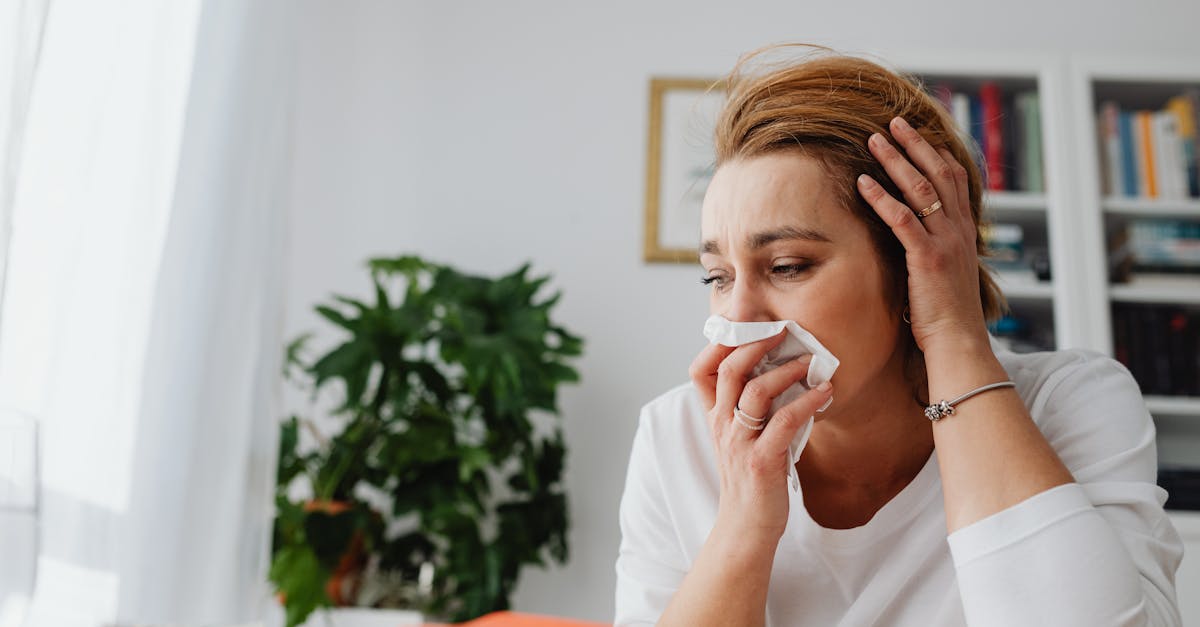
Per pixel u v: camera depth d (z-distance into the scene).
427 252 2.55
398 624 1.94
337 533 1.87
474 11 2.67
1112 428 0.73
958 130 0.85
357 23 2.67
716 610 0.75
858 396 0.77
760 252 0.73
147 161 1.51
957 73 2.46
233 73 1.70
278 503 1.89
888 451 0.81
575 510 2.38
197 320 1.60
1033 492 0.65
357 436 2.06
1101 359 0.82
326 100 2.62
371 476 2.09
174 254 1.59
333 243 2.55
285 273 1.82
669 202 2.52
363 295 2.53
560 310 2.49
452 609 2.02
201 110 1.65
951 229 0.74
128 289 1.46
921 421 0.80
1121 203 2.37
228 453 1.63
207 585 1.57
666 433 0.93
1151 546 0.67
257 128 1.75
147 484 1.50
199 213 1.63
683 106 2.57
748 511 0.75
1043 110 2.44
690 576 0.78
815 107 0.76
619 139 2.58
